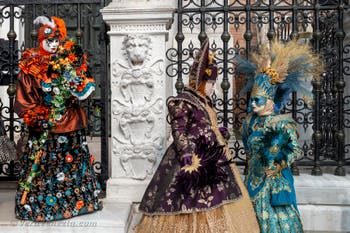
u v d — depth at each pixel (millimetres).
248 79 3303
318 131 3922
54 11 3939
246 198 2771
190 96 2748
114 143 3746
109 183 3719
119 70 3691
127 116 3676
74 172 3215
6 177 4277
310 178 3807
